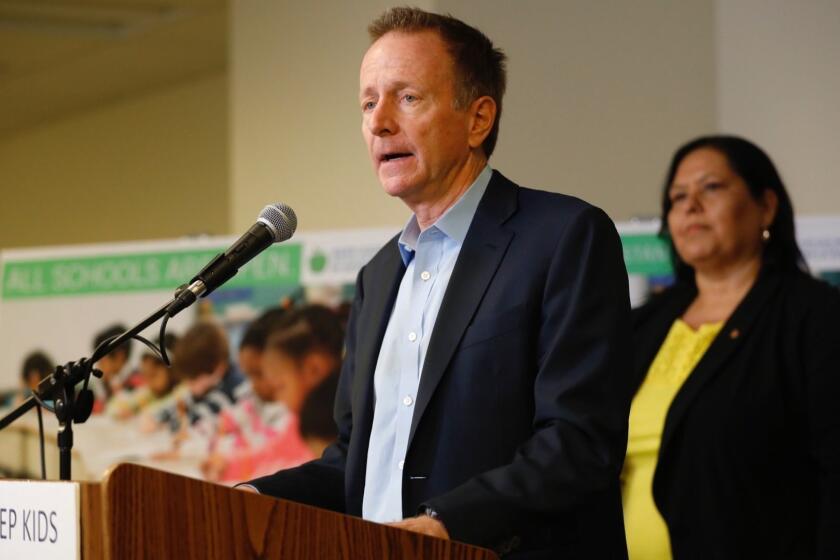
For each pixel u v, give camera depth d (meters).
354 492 2.65
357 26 6.59
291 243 5.35
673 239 4.16
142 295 5.57
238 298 5.36
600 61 6.45
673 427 3.68
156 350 2.53
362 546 1.98
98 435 5.44
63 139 10.77
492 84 2.78
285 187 6.90
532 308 2.49
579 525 2.41
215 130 9.62
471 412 2.46
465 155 2.72
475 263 2.59
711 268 4.04
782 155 6.54
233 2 7.30
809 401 3.61
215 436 5.31
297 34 6.92
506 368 2.47
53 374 2.54
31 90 9.98
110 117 10.41
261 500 1.88
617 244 2.56
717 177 4.05
